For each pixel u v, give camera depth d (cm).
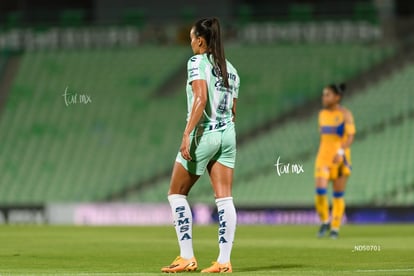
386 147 11550
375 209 9650
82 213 10300
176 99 12862
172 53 13600
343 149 6594
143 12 13838
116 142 12350
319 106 12425
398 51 13050
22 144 12475
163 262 4400
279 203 10350
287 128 12225
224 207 3475
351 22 13238
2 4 14725
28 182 11912
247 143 12069
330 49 13225
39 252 5194
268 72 12975
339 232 7612
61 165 12112
